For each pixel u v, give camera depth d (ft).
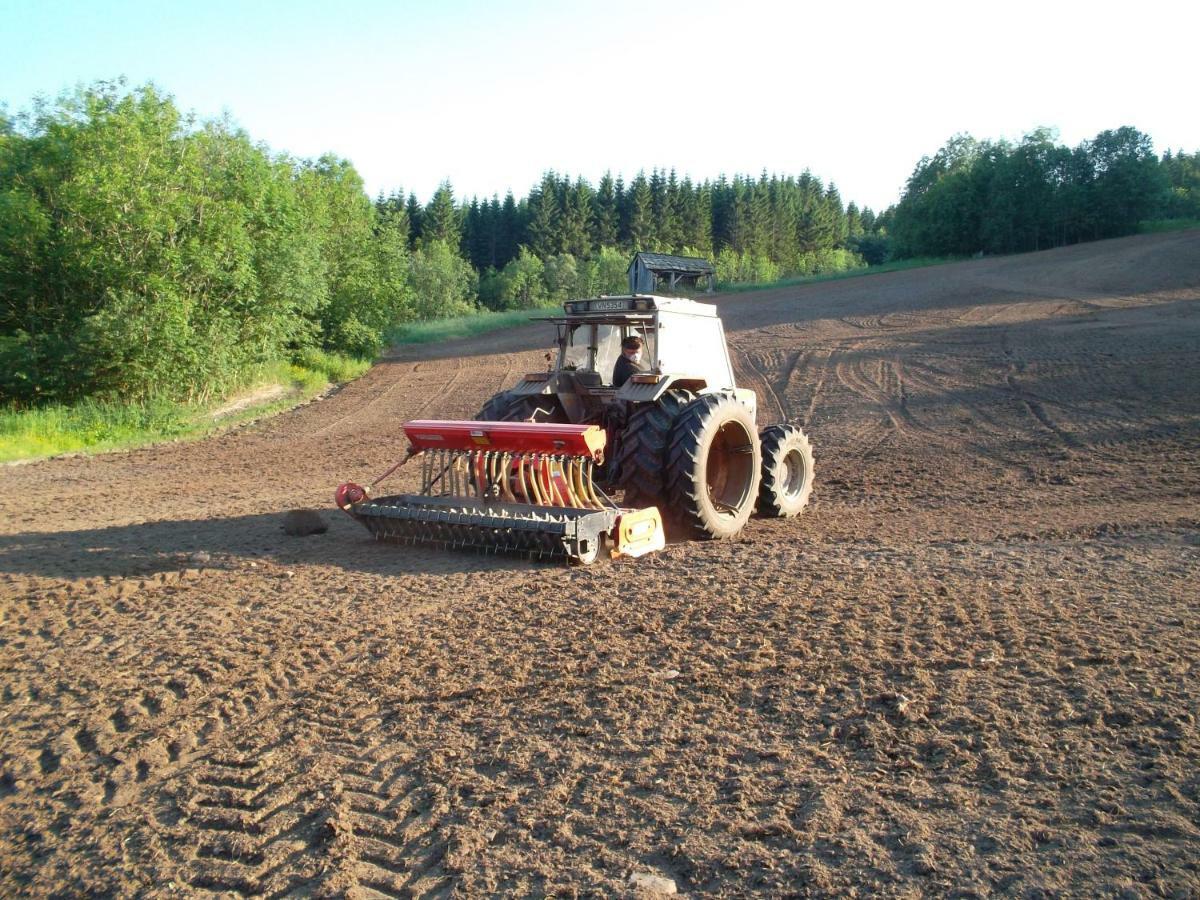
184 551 28.22
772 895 10.03
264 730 14.92
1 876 11.63
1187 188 305.53
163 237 74.64
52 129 73.46
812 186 488.44
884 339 89.35
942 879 10.01
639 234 367.45
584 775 12.85
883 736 13.28
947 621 17.87
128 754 14.40
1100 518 29.58
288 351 101.50
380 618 20.24
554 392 28.66
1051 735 12.94
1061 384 60.29
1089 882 9.76
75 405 70.90
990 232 229.25
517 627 19.01
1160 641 16.14
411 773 13.29
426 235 345.10
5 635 20.30
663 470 26.22
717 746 13.39
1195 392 53.62
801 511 32.65
